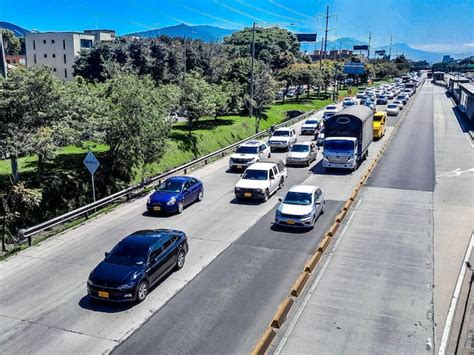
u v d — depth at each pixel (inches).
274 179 965.2
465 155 1359.5
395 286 541.0
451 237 704.4
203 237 711.7
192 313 480.4
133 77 1047.6
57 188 890.1
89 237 723.4
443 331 445.1
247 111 2105.1
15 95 757.9
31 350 420.5
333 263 609.0
